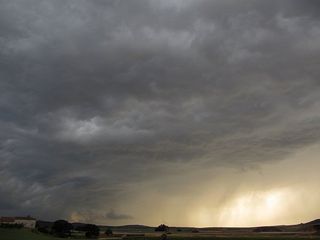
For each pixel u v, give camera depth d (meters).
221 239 182.12
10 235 143.88
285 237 194.62
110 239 178.12
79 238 176.38
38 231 175.12
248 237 197.88
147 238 186.25
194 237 197.00
